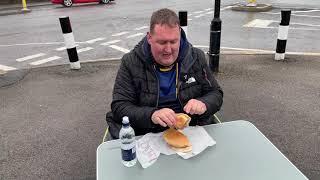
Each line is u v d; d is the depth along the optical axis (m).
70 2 17.86
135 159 1.92
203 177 1.76
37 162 3.51
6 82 5.94
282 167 1.83
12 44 9.15
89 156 3.57
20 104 5.00
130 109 2.33
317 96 4.82
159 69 2.46
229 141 2.09
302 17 11.28
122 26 10.98
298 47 7.58
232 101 4.74
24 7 16.80
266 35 8.97
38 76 6.20
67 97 5.18
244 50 7.48
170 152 1.98
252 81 5.46
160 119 2.11
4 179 3.25
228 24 10.56
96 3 18.45
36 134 4.09
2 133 4.15
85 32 10.22
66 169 3.36
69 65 6.79
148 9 14.93
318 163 3.29
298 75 5.66
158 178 1.77
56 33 10.34
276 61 6.47
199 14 12.77
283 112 4.37
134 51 2.51
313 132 3.86
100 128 4.17
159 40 2.19
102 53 7.84
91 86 5.60
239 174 1.78
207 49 7.74
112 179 1.78
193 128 2.22
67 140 3.92
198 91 2.59
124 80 2.49
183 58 2.46
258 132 2.19
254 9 13.12
